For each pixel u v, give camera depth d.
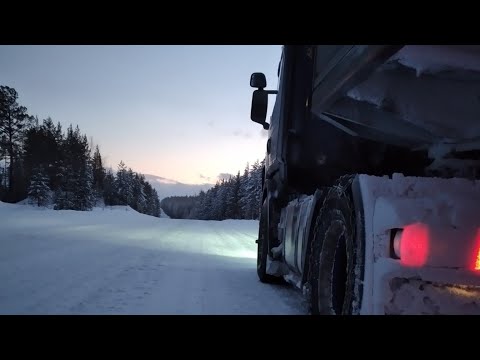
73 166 71.44
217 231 21.45
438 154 3.92
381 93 3.32
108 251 9.71
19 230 14.22
